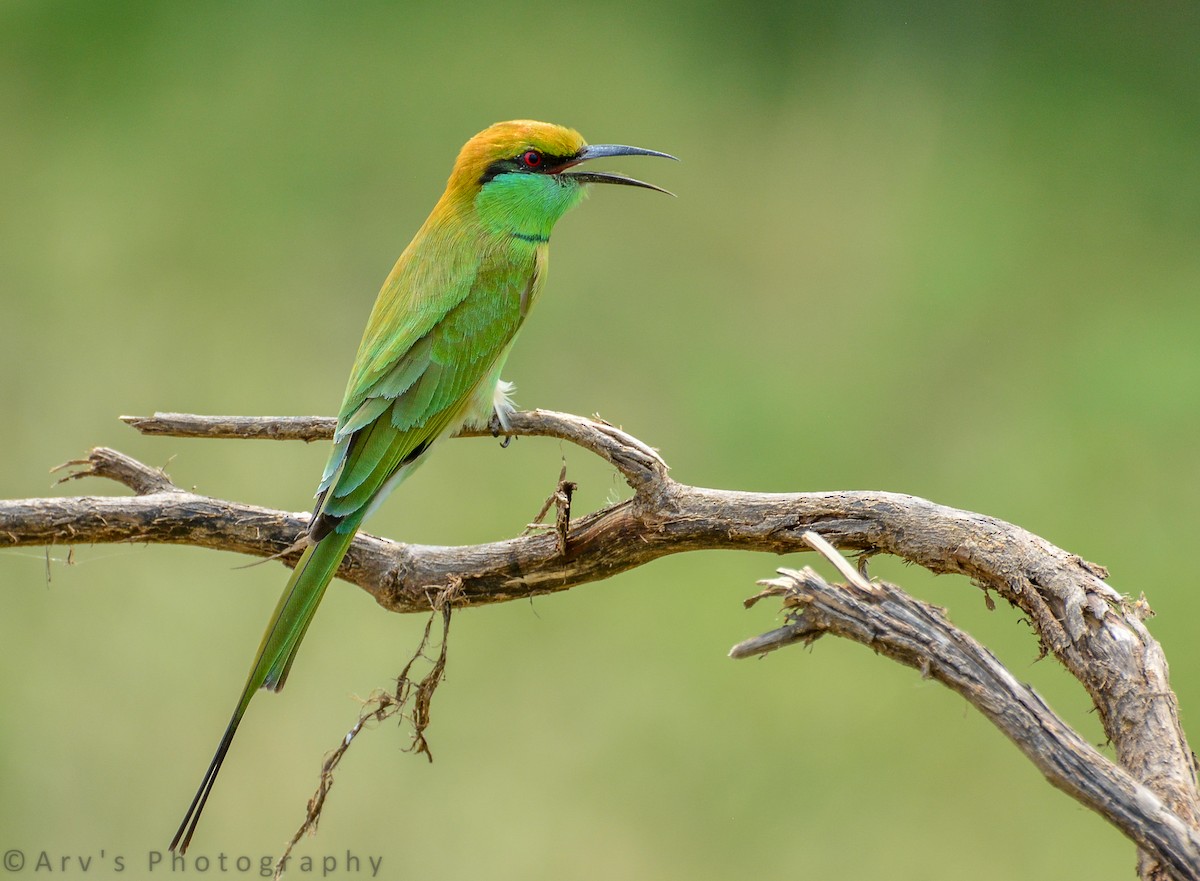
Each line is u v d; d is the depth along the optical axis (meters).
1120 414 11.83
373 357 6.74
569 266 12.84
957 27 15.50
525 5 15.15
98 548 9.35
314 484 10.59
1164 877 3.78
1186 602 10.14
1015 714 4.00
